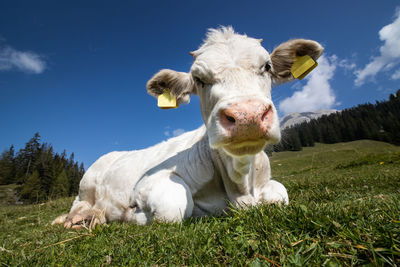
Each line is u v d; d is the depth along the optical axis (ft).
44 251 1.28
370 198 1.52
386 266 0.70
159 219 1.63
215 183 2.02
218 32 1.89
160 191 1.75
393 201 1.25
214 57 1.65
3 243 1.85
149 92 2.29
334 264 0.71
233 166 1.77
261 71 1.65
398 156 6.40
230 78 1.55
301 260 0.75
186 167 2.06
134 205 2.29
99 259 1.05
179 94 2.35
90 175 3.10
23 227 3.08
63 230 2.13
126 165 2.77
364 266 0.71
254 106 1.24
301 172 8.32
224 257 0.88
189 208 1.75
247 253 0.88
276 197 1.89
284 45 2.14
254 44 1.74
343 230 0.86
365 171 4.78
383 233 0.80
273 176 8.18
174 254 0.97
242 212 1.28
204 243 1.00
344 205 1.38
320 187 2.86
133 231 1.42
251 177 1.99
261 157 2.10
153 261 0.96
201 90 1.75
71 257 1.11
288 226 1.01
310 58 2.10
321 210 1.14
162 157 2.57
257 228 1.02
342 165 7.19
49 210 4.61
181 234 1.13
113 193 2.67
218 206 1.98
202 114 1.83
